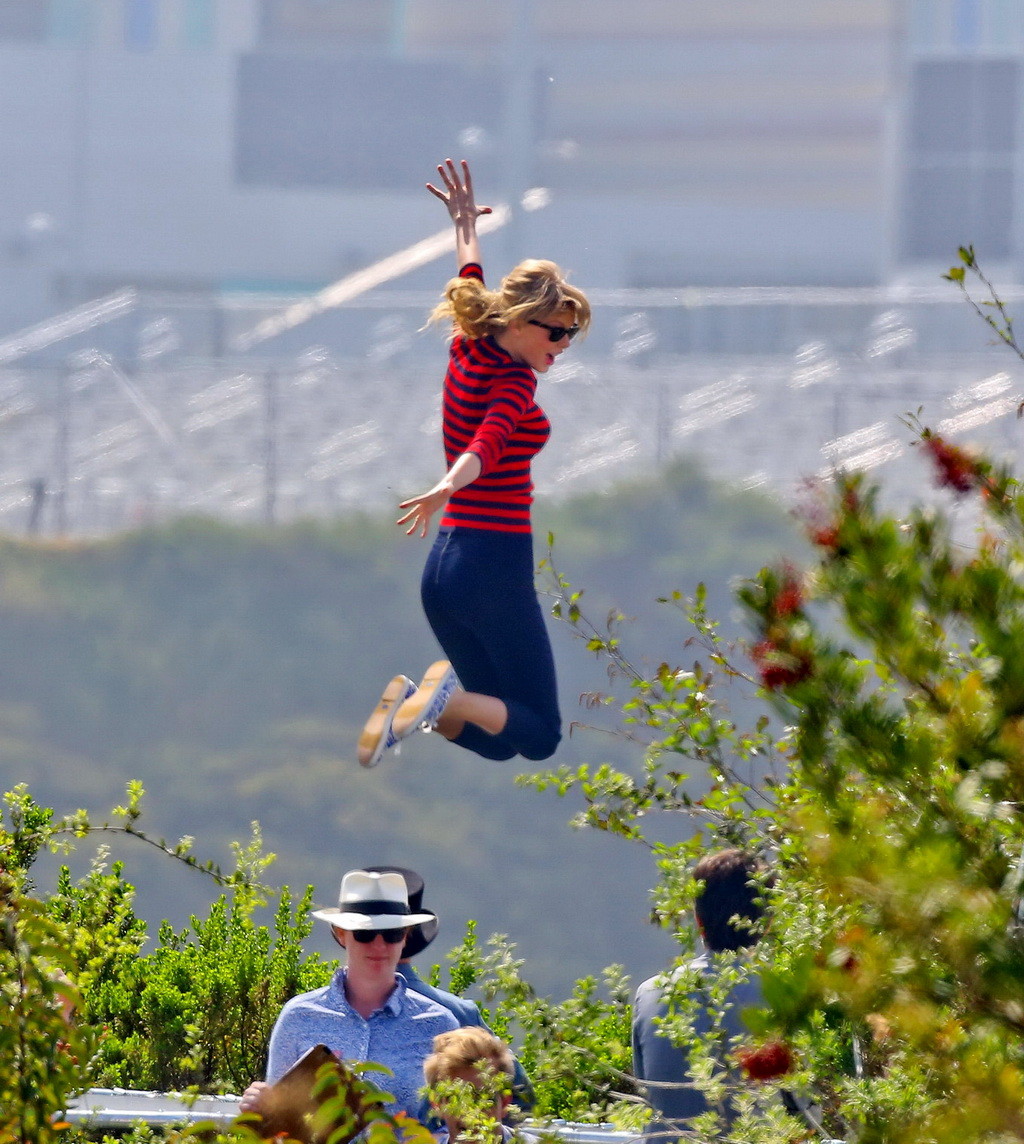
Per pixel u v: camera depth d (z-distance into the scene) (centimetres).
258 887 1662
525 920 15550
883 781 824
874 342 16000
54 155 19988
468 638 1777
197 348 18962
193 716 18112
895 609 816
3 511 18350
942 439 897
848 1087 1110
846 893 803
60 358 18688
